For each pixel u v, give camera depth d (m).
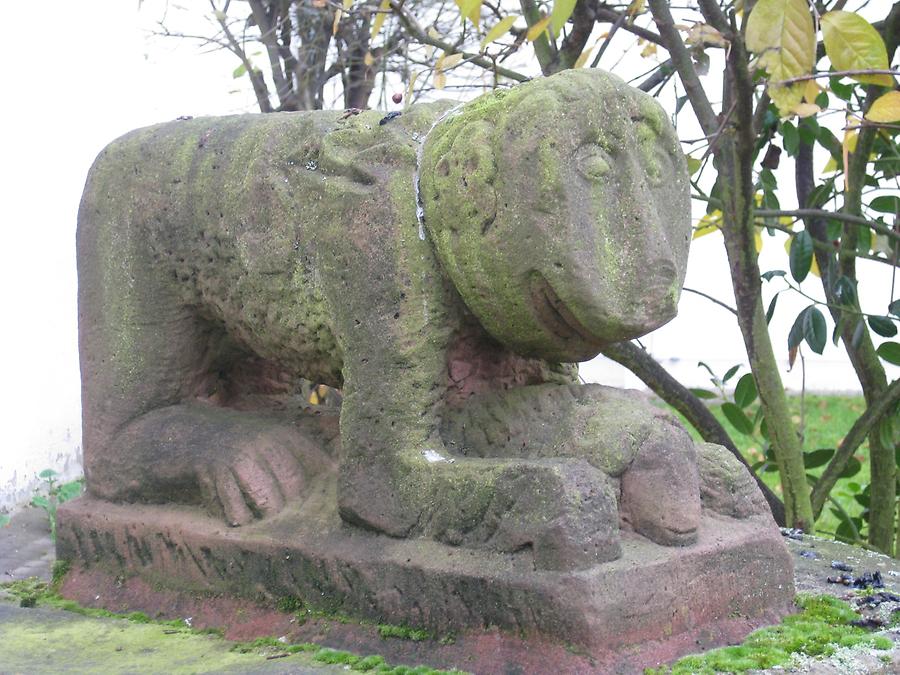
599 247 1.64
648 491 1.70
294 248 1.92
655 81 2.94
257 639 1.78
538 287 1.67
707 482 1.87
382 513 1.75
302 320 1.91
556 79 1.67
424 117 1.87
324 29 4.06
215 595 1.93
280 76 3.99
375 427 1.79
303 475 2.00
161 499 2.08
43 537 2.99
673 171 1.77
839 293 2.86
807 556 2.25
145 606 2.00
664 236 1.70
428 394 1.79
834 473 2.90
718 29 2.38
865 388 2.98
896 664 1.59
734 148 2.49
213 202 2.05
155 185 2.14
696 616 1.67
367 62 3.11
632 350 2.87
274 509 1.94
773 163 2.90
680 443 1.75
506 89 1.73
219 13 3.89
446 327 1.80
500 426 1.81
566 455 1.73
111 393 2.18
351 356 1.82
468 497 1.65
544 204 1.62
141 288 2.17
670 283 1.70
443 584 1.63
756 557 1.79
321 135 1.93
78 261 2.25
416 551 1.69
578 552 1.53
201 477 1.99
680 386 2.94
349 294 1.82
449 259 1.74
